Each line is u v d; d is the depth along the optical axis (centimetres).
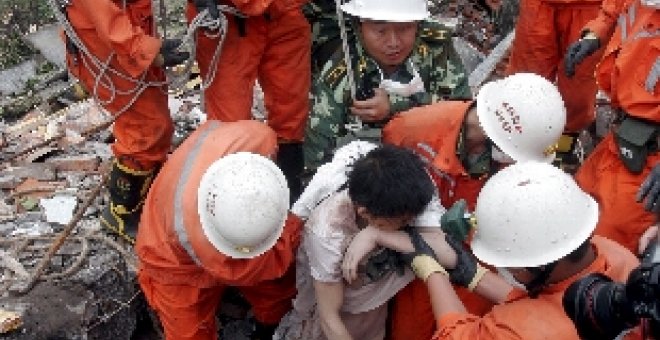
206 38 416
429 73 431
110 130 543
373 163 311
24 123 569
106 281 420
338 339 333
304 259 348
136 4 393
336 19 449
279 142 459
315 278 333
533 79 355
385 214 311
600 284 239
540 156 354
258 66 437
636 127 387
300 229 345
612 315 230
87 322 402
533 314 269
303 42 439
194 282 342
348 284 337
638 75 381
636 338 255
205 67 427
